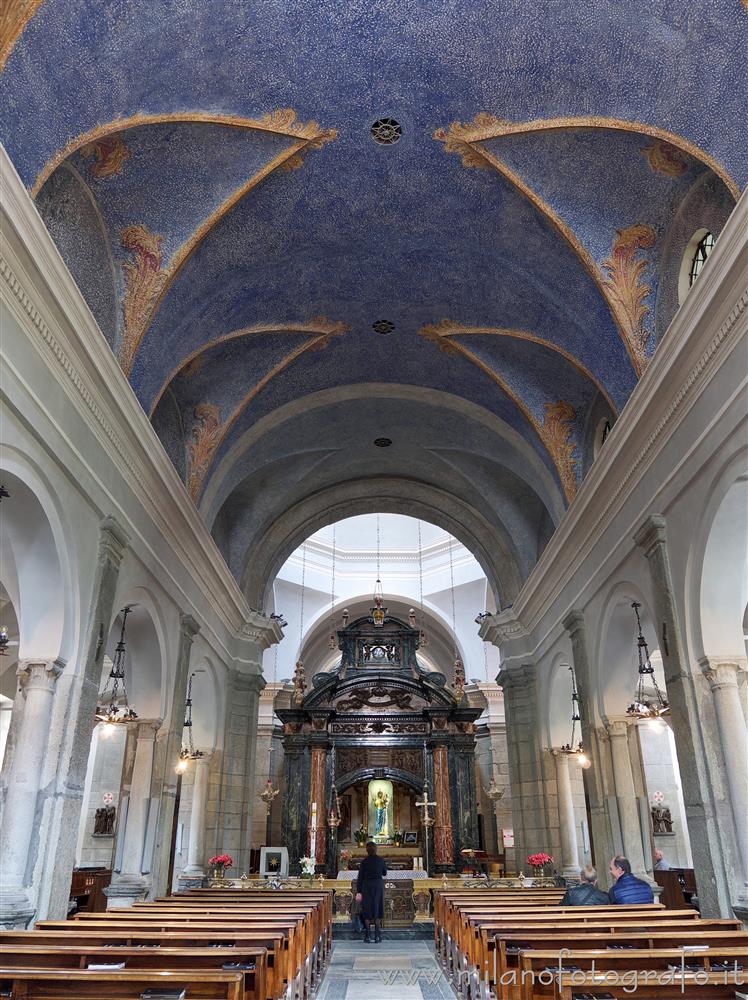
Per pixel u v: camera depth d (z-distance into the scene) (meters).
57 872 7.34
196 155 8.66
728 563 7.88
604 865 11.21
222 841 15.24
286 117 8.59
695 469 7.95
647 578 9.46
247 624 16.91
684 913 6.97
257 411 13.73
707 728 7.98
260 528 17.30
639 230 9.18
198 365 12.08
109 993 4.04
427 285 11.67
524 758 16.30
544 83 8.02
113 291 9.27
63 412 7.47
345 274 11.38
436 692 24.00
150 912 7.81
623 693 11.59
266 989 5.34
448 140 9.08
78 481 7.81
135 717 11.36
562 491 13.23
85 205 8.59
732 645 7.96
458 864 21.86
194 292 10.21
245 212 9.79
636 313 9.45
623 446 9.56
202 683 15.02
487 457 15.48
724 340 7.16
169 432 12.43
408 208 10.19
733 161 7.15
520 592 16.09
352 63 8.11
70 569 7.81
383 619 25.45
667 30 6.97
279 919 7.12
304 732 23.78
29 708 7.40
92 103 7.10
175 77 7.58
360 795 25.62
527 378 12.72
